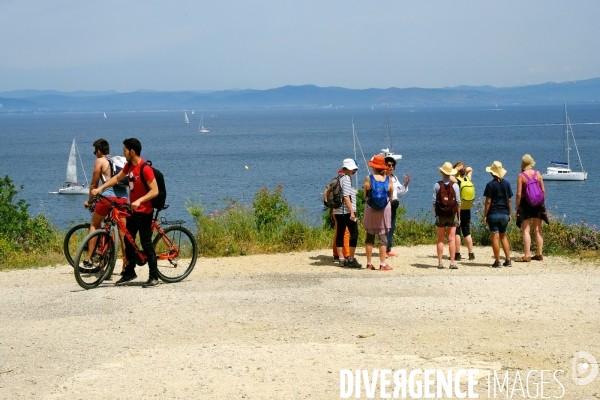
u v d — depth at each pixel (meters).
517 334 6.78
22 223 14.29
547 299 8.35
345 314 7.68
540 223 12.24
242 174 69.75
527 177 12.09
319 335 6.78
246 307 8.02
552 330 6.92
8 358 6.10
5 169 82.12
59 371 5.72
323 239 14.04
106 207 9.77
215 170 75.75
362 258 12.60
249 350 6.21
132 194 9.55
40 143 148.12
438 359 5.95
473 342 6.50
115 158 10.23
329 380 5.39
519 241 13.66
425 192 47.25
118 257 12.50
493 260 12.34
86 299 8.48
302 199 45.38
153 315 7.64
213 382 5.38
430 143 125.94
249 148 122.56
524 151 100.12
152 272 9.55
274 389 5.21
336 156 97.88
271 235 14.04
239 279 10.16
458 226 11.82
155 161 92.25
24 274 10.79
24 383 5.42
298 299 8.46
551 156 90.88
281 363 5.83
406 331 6.92
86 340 6.65
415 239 14.77
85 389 5.25
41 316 7.67
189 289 9.23
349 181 11.49
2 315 7.74
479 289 9.02
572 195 50.88
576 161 84.12
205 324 7.24
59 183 65.62
